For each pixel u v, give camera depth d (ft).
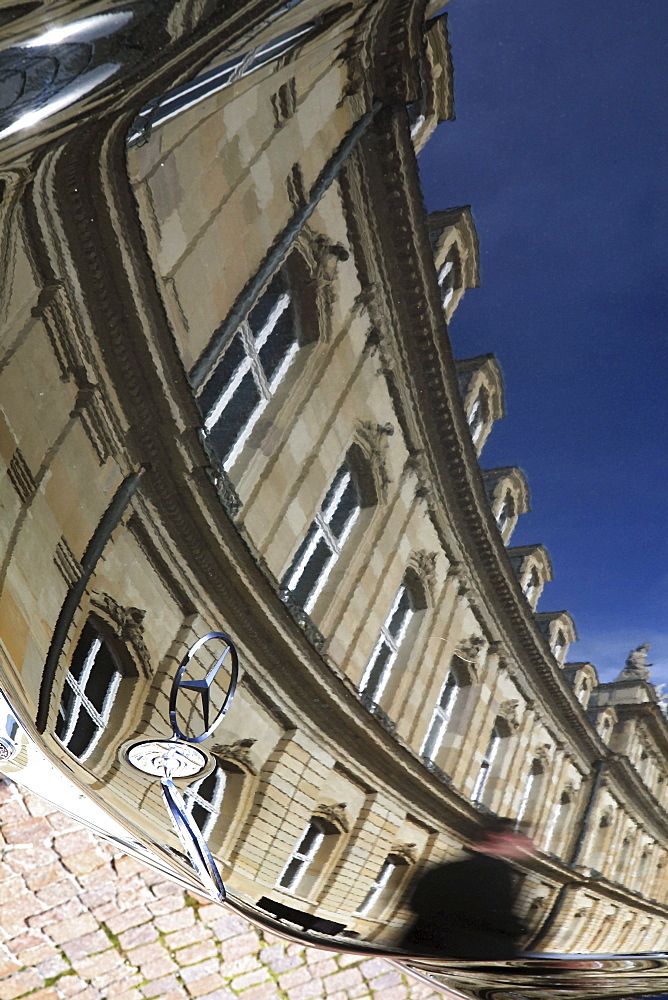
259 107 1.80
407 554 2.00
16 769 4.51
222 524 1.93
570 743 2.09
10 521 1.90
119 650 2.23
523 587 1.89
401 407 1.89
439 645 2.08
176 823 3.28
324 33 1.72
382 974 20.27
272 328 1.90
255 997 20.08
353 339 1.91
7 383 1.70
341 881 3.10
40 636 2.26
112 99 1.49
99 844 19.75
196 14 1.42
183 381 1.82
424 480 1.93
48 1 1.19
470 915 3.36
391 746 2.24
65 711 2.75
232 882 3.78
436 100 1.69
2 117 1.37
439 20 1.62
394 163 1.78
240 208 1.82
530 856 2.53
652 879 2.37
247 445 1.92
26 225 1.61
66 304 1.70
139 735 2.64
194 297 1.80
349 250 1.89
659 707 1.92
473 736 2.12
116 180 1.64
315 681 2.17
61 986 20.01
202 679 2.24
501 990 5.65
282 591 2.04
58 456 1.80
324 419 1.96
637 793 2.13
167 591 2.05
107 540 1.93
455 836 2.55
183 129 1.71
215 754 2.56
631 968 3.84
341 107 1.81
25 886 19.74
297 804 2.60
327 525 2.04
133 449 1.84
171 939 20.12
